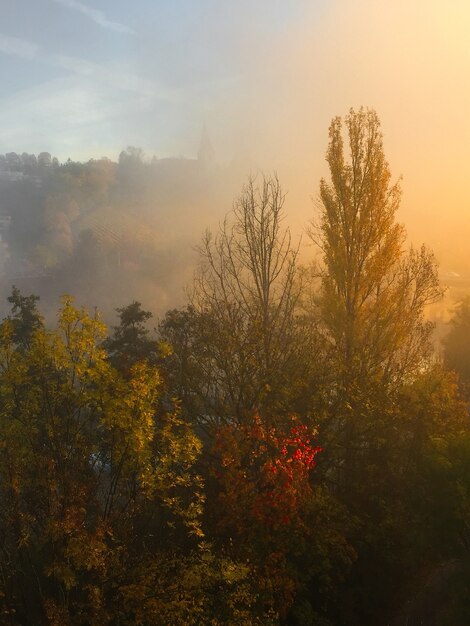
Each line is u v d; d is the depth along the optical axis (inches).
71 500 438.9
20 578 471.5
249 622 456.1
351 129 760.3
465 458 573.6
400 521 633.6
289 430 639.1
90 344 476.7
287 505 531.2
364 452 726.5
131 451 459.2
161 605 424.2
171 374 657.0
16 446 450.9
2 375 455.8
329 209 778.2
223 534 571.2
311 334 735.7
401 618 609.0
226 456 545.6
